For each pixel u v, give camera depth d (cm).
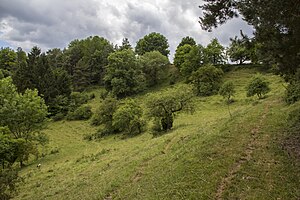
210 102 6188
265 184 1273
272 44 1299
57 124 7281
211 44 9225
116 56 9406
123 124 5359
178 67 9912
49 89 8300
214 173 1469
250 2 1311
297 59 1309
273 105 3108
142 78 9212
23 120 4688
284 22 1202
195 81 7300
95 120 6800
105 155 3469
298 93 2853
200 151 1834
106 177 2192
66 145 5356
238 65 9038
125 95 9038
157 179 1670
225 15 1517
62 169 3250
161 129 4391
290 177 1288
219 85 7244
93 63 11219
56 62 12331
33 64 9075
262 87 4872
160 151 2438
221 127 2473
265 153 1597
